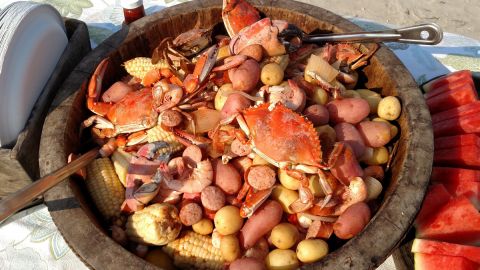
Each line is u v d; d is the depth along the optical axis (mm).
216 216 555
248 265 509
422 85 791
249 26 676
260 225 552
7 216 455
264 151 583
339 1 1656
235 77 623
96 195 590
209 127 641
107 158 626
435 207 633
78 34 737
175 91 636
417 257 589
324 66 658
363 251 462
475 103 705
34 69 638
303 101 619
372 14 1609
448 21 1589
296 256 542
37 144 643
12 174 619
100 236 476
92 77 631
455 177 659
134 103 648
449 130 708
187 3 726
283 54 687
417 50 887
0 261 643
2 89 578
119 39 680
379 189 589
